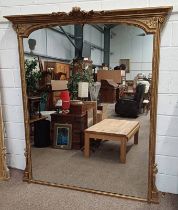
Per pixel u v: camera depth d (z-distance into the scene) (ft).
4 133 8.84
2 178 8.45
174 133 7.04
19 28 7.68
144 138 10.71
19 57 7.98
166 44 6.72
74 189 7.75
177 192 7.31
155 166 7.02
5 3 8.05
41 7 7.70
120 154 9.86
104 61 11.82
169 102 6.95
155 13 6.31
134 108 11.66
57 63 10.37
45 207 6.76
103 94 12.18
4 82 8.63
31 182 8.25
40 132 9.66
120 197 7.23
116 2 6.97
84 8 7.29
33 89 9.05
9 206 6.82
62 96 10.45
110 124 11.43
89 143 10.41
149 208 6.68
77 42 11.09
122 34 11.14
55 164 9.54
